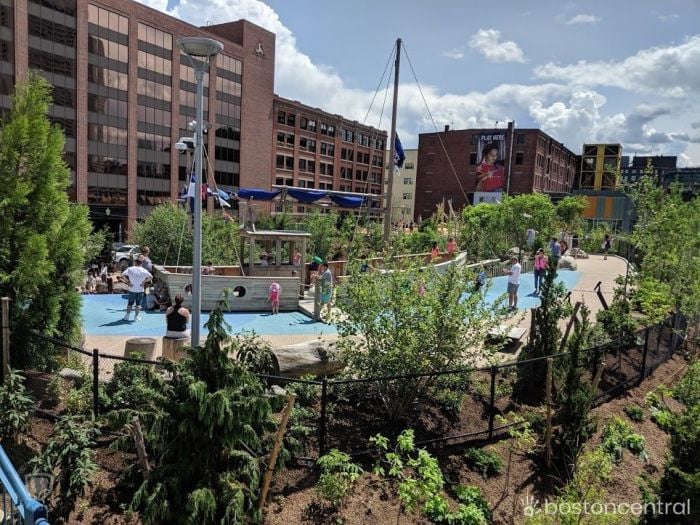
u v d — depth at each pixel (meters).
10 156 8.16
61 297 8.77
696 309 14.20
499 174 73.62
